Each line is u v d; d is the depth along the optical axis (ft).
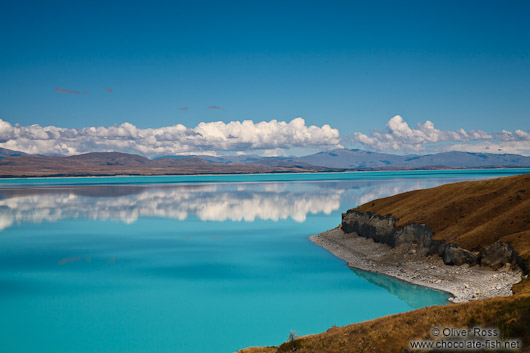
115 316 223.51
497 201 306.76
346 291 257.55
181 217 621.31
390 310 221.66
